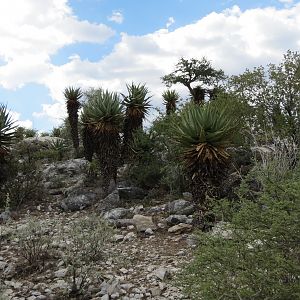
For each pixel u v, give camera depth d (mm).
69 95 22938
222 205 4797
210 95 28625
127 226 9977
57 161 20812
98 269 6887
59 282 6344
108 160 13188
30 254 7203
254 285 3568
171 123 12711
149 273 6895
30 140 25203
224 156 8789
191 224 9547
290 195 3949
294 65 13695
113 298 5883
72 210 12227
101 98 13797
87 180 14828
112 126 13234
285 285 3547
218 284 3707
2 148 13453
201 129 8945
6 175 13242
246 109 13453
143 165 13805
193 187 8930
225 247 3916
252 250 3826
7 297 5672
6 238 8664
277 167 7703
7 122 13758
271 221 3924
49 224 9211
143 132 14180
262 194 4391
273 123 13516
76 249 7027
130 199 12500
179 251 8023
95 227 7422
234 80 14438
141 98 15305
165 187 13031
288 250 3773
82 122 17875
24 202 12891
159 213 10867
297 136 12430
